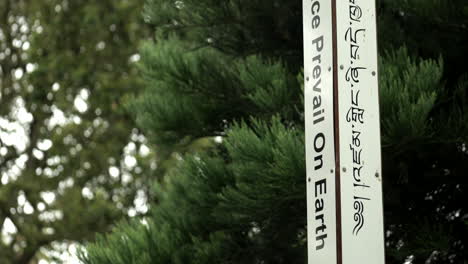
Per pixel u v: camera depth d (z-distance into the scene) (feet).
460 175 19.89
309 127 11.37
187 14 21.98
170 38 23.02
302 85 17.67
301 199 18.56
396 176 19.51
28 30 43.60
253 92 19.86
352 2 11.46
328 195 10.90
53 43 42.80
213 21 21.84
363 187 10.93
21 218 40.98
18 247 41.78
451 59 20.22
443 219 19.81
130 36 43.47
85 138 42.14
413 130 16.52
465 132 17.57
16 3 43.80
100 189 41.91
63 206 40.32
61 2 43.37
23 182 40.68
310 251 11.03
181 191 21.08
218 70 21.93
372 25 11.54
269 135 17.25
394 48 19.60
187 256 19.74
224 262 20.13
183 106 21.72
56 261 40.04
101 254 19.83
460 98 18.95
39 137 42.52
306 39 11.68
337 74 11.14
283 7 21.94
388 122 16.35
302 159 16.28
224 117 21.97
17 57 43.80
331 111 11.08
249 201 17.84
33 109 42.27
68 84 42.32
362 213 10.84
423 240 18.02
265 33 22.41
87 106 42.34
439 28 19.95
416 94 16.74
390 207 19.69
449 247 18.52
